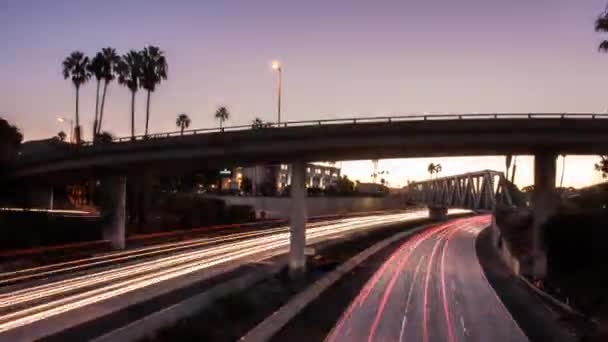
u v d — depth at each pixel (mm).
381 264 63281
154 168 64375
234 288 41750
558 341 30594
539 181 52000
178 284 42562
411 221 132625
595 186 79688
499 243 77375
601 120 46656
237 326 32688
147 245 66938
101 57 110188
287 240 78750
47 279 42375
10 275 42625
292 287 45875
